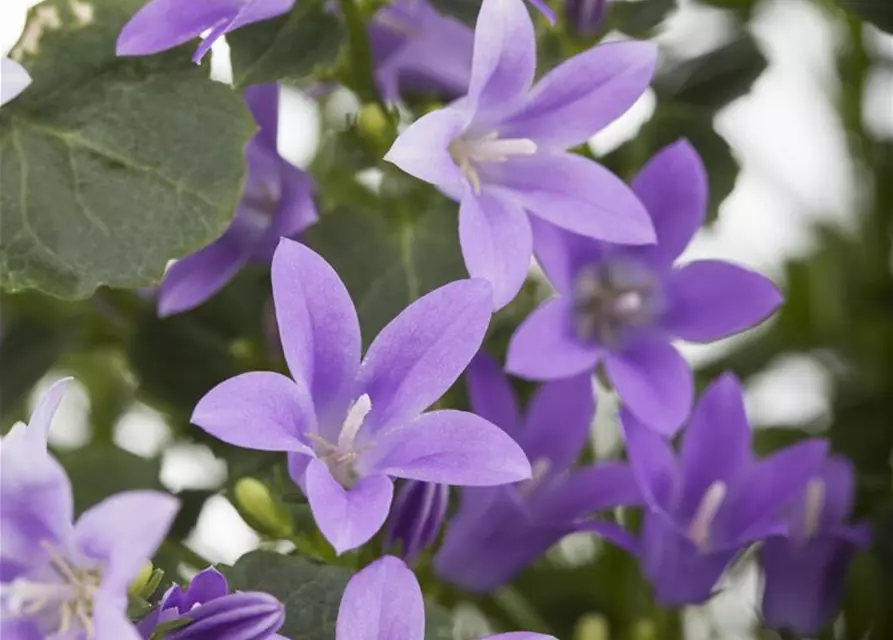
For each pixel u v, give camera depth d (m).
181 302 0.32
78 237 0.31
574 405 0.33
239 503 0.31
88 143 0.31
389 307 0.32
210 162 0.31
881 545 0.36
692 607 0.34
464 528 0.32
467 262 0.30
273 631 0.28
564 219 0.31
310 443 0.29
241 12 0.30
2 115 0.31
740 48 0.36
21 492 0.28
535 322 0.32
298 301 0.29
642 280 0.33
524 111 0.31
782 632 0.35
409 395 0.29
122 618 0.27
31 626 0.28
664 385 0.32
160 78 0.31
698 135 0.35
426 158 0.30
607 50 0.31
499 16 0.30
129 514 0.27
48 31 0.31
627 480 0.32
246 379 0.29
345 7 0.32
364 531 0.28
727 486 0.33
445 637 0.31
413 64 0.33
